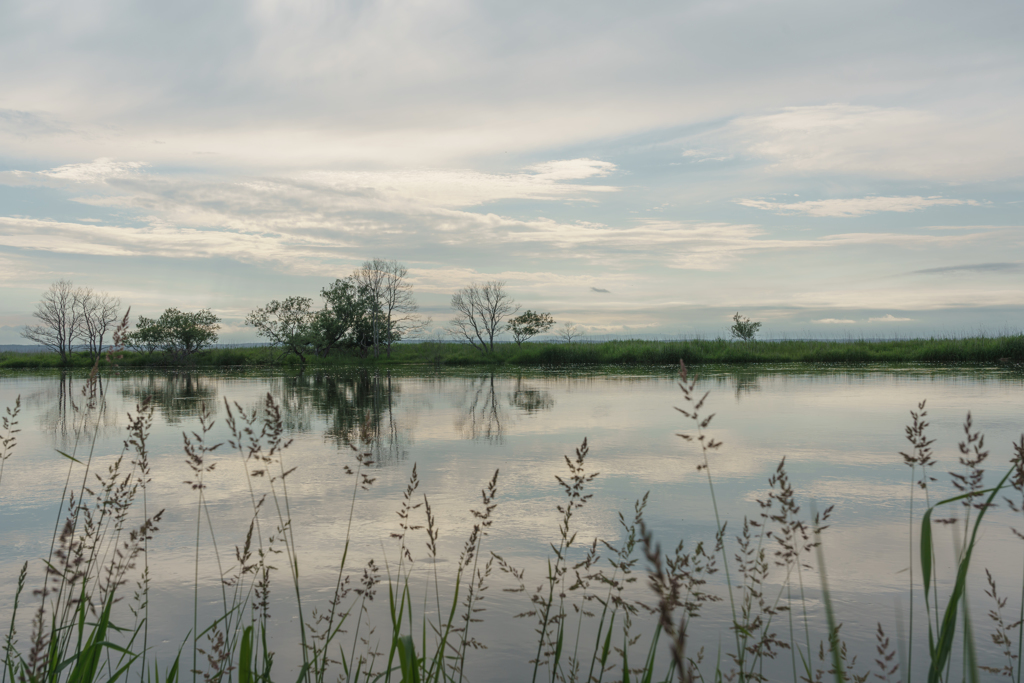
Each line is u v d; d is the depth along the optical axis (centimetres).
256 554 461
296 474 718
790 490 238
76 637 325
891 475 683
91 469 761
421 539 495
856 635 326
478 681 283
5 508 597
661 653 308
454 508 580
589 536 498
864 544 466
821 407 1246
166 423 1121
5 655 288
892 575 406
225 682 276
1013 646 309
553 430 1012
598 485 656
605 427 1039
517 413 1223
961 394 1438
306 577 419
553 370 2753
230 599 381
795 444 866
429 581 410
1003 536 475
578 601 374
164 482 691
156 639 329
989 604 362
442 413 1230
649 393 1595
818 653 306
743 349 3219
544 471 725
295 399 1510
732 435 941
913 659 299
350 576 420
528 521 540
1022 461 179
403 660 159
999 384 1706
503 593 388
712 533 496
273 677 287
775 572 409
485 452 836
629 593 384
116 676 202
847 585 389
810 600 368
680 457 795
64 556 225
